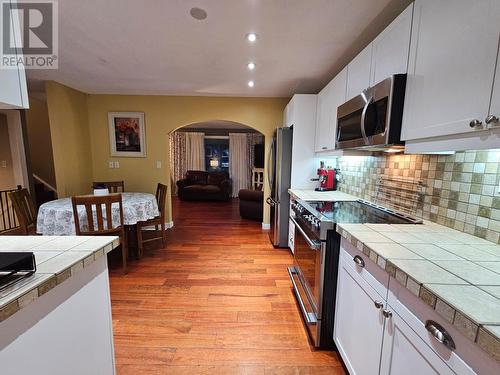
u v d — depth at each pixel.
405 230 1.28
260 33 1.92
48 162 5.13
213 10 1.61
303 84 3.22
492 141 0.79
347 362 1.31
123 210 2.61
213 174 7.44
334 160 3.08
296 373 1.42
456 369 0.64
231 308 2.00
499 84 0.74
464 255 0.95
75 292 0.86
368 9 1.59
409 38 1.18
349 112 1.78
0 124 4.02
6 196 3.98
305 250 1.85
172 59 2.45
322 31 1.87
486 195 1.12
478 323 0.56
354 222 1.44
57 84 3.29
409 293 0.82
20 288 0.66
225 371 1.42
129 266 2.75
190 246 3.37
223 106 3.95
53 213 2.39
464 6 0.86
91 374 0.97
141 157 4.07
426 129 1.06
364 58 1.67
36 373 0.71
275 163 3.32
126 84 3.34
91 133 3.97
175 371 1.42
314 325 1.58
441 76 0.98
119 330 1.74
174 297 2.15
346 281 1.34
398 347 0.88
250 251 3.19
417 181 1.56
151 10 1.62
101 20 1.75
